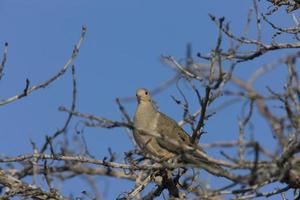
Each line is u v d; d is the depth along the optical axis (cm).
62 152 1259
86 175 1148
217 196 1190
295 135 1065
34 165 1248
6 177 1338
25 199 1339
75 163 1305
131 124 1098
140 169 1330
